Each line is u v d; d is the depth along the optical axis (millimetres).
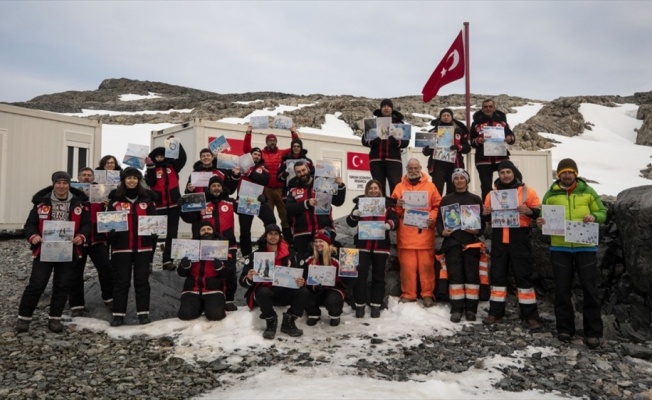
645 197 6480
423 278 7309
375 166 8273
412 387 4426
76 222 6488
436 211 7434
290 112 54000
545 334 6246
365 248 7086
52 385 4562
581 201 6078
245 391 4379
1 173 11266
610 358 5473
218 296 6484
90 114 57062
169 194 8227
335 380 4629
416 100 79688
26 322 6062
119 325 6398
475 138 8461
